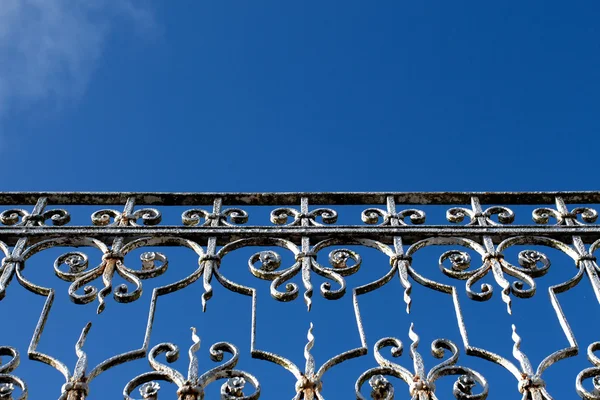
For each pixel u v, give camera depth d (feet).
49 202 20.89
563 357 16.70
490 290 18.24
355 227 19.80
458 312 17.71
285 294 18.17
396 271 18.83
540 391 15.90
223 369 16.26
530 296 18.25
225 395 15.76
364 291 18.26
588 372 16.26
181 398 15.71
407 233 19.71
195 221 20.26
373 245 19.63
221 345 16.74
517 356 16.52
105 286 18.24
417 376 16.06
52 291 18.02
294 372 16.26
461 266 18.88
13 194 20.86
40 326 17.21
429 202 21.03
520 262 18.89
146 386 15.88
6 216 20.21
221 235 19.65
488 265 18.95
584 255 19.02
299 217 20.26
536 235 19.71
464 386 15.99
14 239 19.49
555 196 20.95
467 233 19.74
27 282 18.25
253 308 17.74
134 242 19.44
